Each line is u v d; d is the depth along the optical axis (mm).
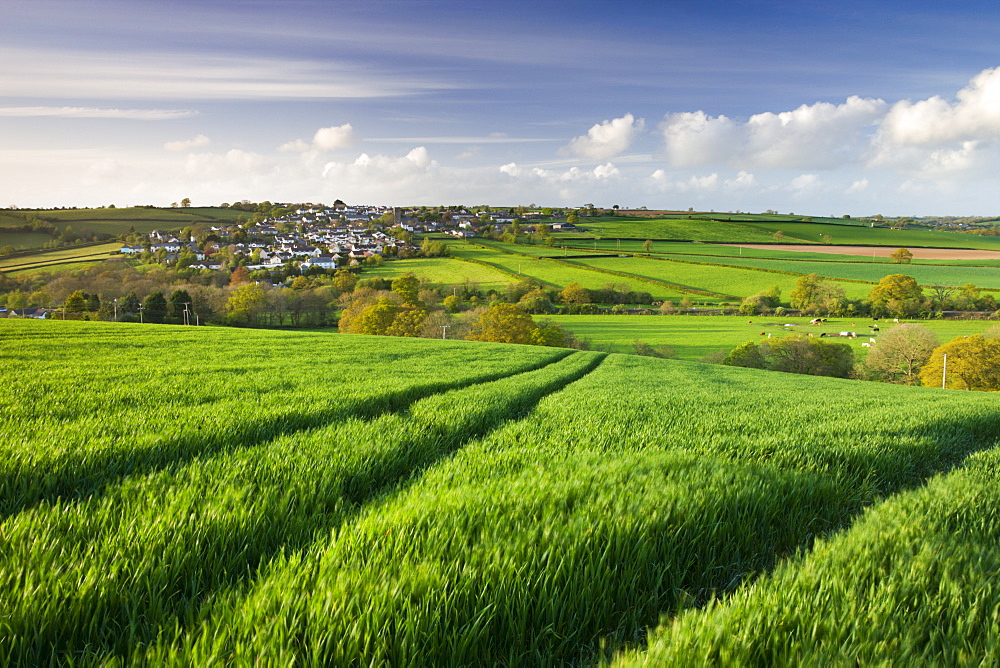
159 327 39469
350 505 4109
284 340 31641
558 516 3504
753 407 11516
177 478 4359
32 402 8188
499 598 2545
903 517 3830
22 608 2316
